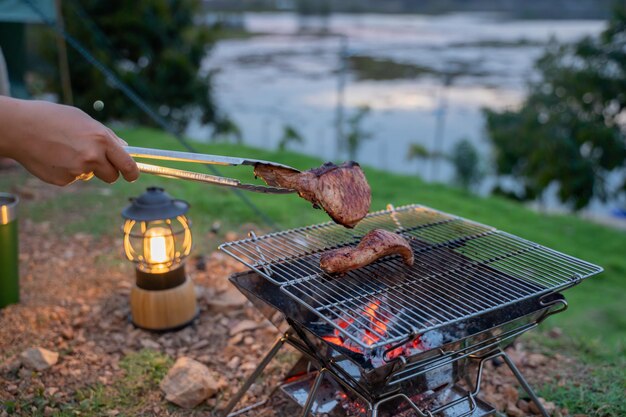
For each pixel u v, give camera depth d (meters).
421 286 2.41
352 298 2.25
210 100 18.42
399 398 2.41
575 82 17.44
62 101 15.86
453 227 3.18
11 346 3.46
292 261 2.61
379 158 40.72
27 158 1.82
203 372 3.07
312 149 38.78
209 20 18.47
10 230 3.84
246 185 2.21
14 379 3.12
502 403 3.06
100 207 6.37
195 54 17.41
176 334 3.68
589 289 6.18
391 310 2.22
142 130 12.87
